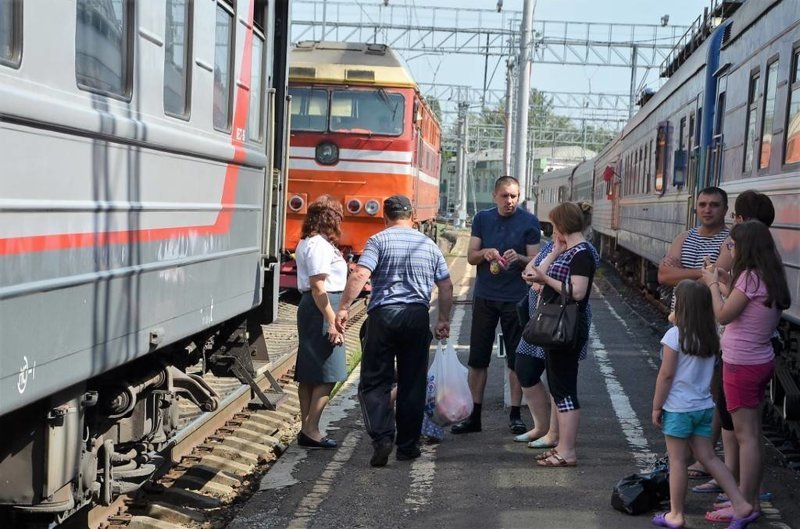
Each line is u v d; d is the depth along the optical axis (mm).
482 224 8055
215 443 7734
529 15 23516
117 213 4723
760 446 5824
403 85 16672
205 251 6203
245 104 7109
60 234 4133
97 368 4547
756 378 5727
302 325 7727
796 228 7656
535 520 6016
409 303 7195
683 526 5859
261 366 8352
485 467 7184
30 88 3859
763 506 6371
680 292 5676
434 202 25750
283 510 6258
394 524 5984
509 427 8398
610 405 9406
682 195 14453
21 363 3830
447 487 6719
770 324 5746
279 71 8430
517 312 7902
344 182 16750
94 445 5289
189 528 5961
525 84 23703
